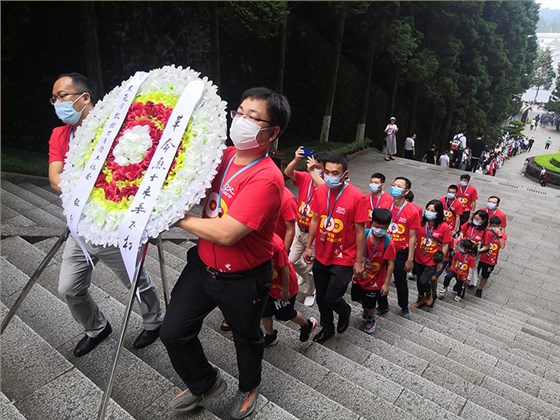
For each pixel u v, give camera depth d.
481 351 4.89
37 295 3.49
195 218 1.94
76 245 2.63
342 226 3.73
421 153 27.30
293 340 3.96
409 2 17.78
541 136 59.38
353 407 2.99
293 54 16.66
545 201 13.95
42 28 8.83
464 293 7.85
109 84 9.57
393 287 7.41
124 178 2.04
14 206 6.13
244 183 1.99
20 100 8.94
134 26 9.78
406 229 5.34
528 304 8.20
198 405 2.48
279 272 3.22
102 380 2.68
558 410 3.79
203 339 3.37
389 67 22.73
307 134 18.12
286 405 2.74
